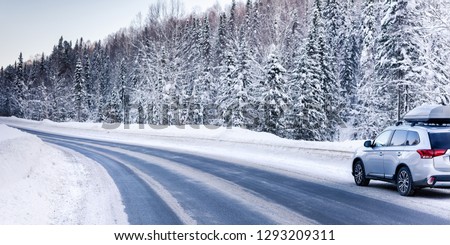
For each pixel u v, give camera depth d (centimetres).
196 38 7606
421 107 1208
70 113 8575
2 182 968
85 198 1141
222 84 5038
